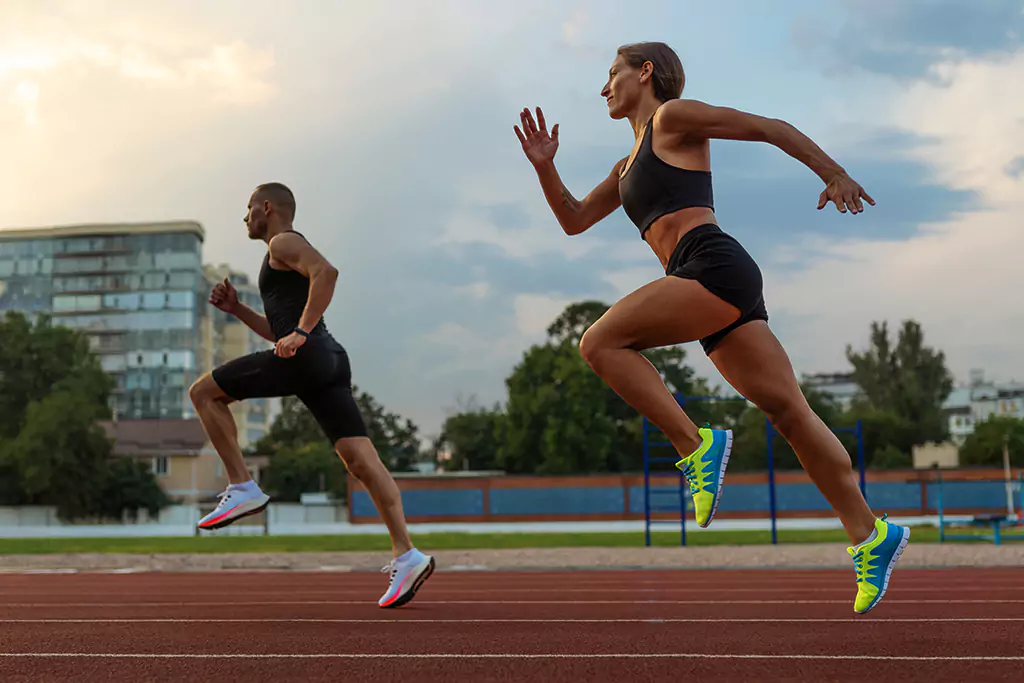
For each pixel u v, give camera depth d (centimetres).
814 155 305
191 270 11081
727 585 964
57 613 609
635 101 348
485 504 4069
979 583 940
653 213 330
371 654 363
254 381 521
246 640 417
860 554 342
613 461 6331
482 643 401
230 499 520
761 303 328
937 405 8038
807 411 334
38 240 11219
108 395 6222
